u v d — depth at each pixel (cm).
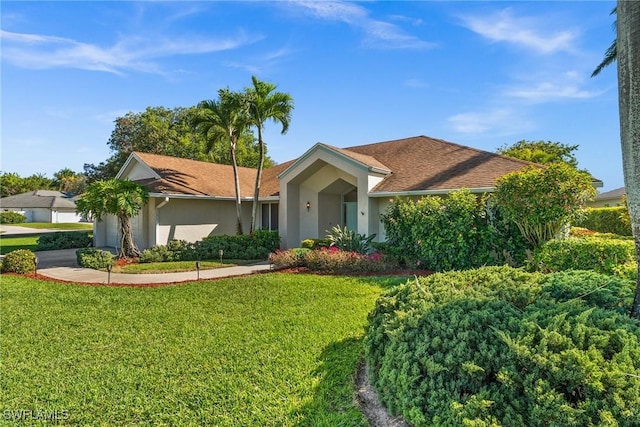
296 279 1154
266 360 562
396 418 393
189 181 2058
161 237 1883
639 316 423
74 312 834
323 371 522
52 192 6175
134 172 2241
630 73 436
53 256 1875
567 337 333
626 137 445
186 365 551
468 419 293
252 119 1900
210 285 1092
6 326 739
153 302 914
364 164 1586
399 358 394
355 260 1284
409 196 1473
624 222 1823
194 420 412
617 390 277
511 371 318
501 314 401
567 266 873
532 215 1045
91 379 513
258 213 2308
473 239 1184
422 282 595
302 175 1909
